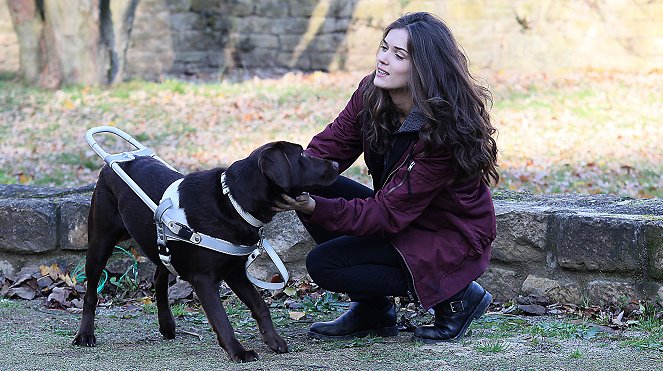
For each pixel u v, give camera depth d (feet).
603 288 19.62
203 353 16.78
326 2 74.18
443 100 15.80
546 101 59.82
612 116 55.21
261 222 15.98
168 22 72.43
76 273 22.48
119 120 53.93
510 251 20.57
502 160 43.60
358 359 16.02
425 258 16.46
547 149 46.19
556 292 20.17
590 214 19.95
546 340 17.43
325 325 17.89
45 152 45.98
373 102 16.97
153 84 66.28
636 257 19.22
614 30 73.97
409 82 16.03
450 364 15.60
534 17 74.28
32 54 63.21
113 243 17.83
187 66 73.46
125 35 65.21
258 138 49.26
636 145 47.42
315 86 66.69
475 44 74.49
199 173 16.39
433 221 16.78
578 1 74.02
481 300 17.54
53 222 22.80
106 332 18.81
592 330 18.11
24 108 56.65
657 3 73.10
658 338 17.48
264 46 74.49
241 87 66.03
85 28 62.85
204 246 15.66
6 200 23.30
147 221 16.71
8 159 44.42
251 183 15.62
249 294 16.76
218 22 73.77
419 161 16.12
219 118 54.75
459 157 15.89
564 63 74.69
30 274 22.77
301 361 15.92
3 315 20.35
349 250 16.84
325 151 18.02
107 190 17.66
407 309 20.85
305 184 15.58
